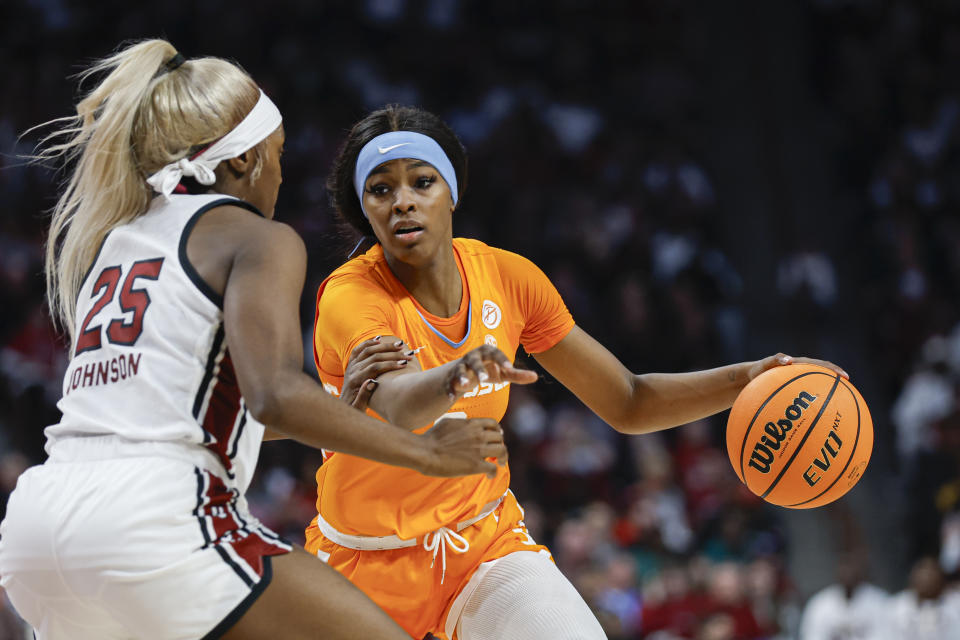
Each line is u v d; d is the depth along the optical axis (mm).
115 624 7535
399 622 10062
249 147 8430
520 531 10359
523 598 9570
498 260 10391
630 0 45094
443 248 9711
